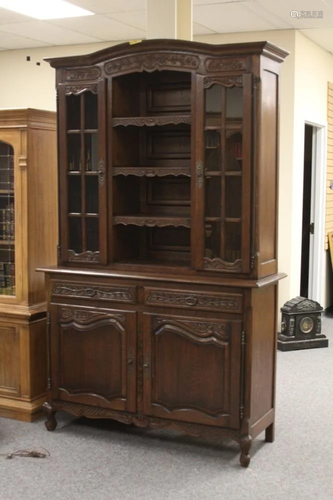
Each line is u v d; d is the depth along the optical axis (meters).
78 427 3.89
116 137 3.70
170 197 3.95
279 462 3.43
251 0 4.79
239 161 3.36
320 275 7.02
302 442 3.69
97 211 3.75
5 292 4.06
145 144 3.96
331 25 5.59
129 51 3.51
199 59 3.37
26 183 3.92
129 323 3.57
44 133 4.03
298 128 5.96
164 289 3.47
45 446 3.61
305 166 7.34
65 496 3.05
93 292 3.67
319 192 6.86
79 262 3.81
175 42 3.38
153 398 3.55
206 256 3.48
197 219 3.46
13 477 3.24
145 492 3.09
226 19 5.39
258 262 3.36
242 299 3.30
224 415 3.39
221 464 3.40
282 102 5.84
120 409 3.64
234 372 3.34
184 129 3.85
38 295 4.06
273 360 3.66
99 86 3.64
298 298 5.87
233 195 3.39
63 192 3.82
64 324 3.75
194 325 3.41
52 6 5.04
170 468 3.35
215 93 3.37
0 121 3.95
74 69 3.71
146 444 3.65
